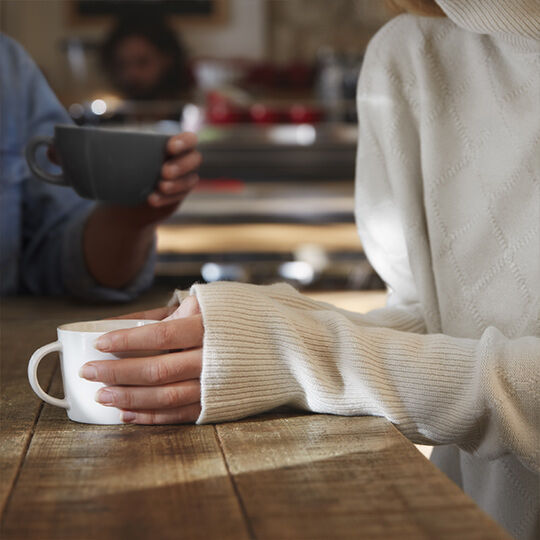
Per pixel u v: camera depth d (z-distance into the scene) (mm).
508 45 879
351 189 2910
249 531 453
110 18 5656
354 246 2250
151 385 658
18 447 604
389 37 998
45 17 5652
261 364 680
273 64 5070
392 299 1043
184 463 566
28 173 1492
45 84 1572
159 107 3637
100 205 1270
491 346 714
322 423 673
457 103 943
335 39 5699
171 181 1063
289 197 2727
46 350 664
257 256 2318
